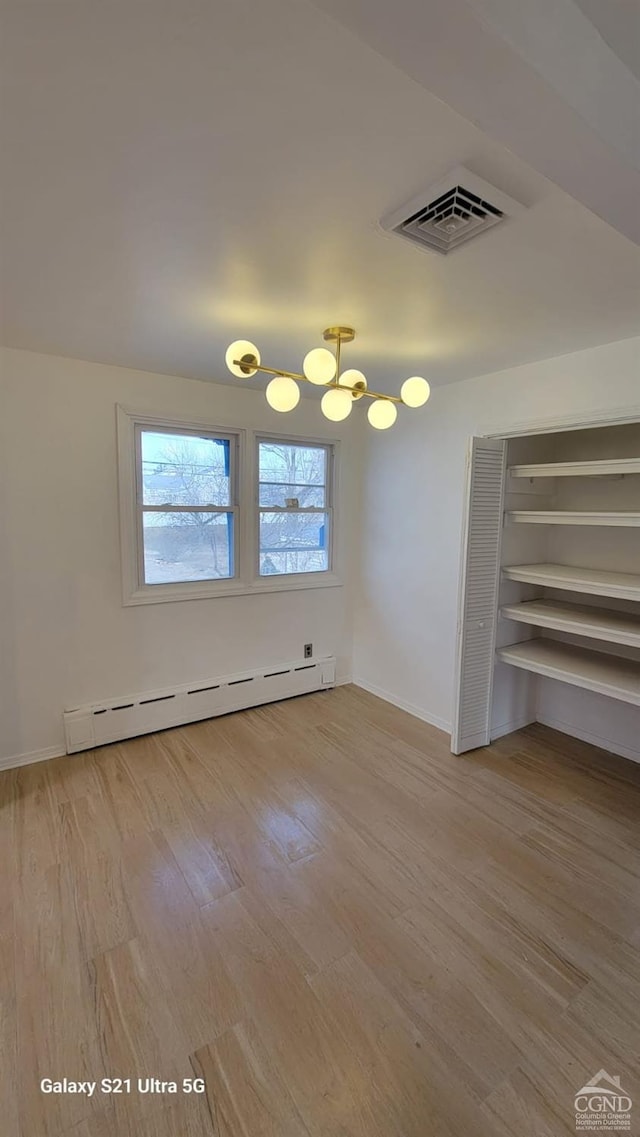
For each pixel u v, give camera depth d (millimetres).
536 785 2678
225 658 3529
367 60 868
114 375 2889
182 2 768
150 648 3209
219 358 2727
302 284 1770
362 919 1794
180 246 1526
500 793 2598
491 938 1719
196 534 3379
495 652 3131
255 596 3623
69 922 1766
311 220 1375
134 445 3043
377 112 985
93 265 1644
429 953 1658
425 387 2104
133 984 1540
